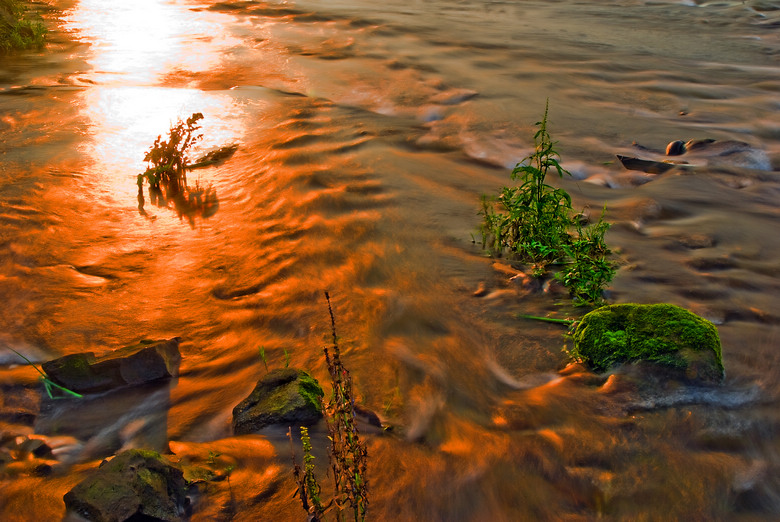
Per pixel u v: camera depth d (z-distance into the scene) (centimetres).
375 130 830
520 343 434
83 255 541
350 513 311
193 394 396
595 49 1234
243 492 323
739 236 580
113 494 299
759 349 425
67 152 742
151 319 464
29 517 305
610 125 877
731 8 1564
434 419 370
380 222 591
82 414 380
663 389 387
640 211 625
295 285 499
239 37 1315
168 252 548
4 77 1036
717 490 326
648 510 316
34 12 1509
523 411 376
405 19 1468
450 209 622
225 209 618
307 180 670
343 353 425
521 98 973
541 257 521
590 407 377
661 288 495
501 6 1644
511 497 323
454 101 957
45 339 441
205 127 823
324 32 1357
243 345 438
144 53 1193
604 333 416
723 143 787
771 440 357
